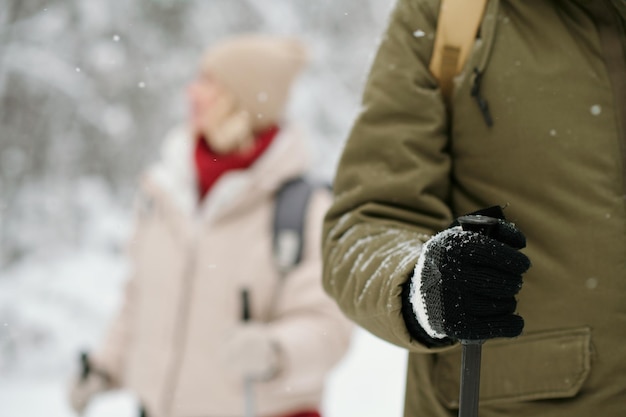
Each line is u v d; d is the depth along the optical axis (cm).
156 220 387
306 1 1484
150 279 380
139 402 378
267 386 351
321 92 1486
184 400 362
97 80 1250
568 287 173
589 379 173
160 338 373
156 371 370
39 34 1211
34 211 1165
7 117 1188
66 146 1216
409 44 186
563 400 174
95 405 718
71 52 1230
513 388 176
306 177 384
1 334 940
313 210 370
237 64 415
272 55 418
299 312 360
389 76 186
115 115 1252
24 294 1006
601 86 174
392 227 177
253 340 344
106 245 1171
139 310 382
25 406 751
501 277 141
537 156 175
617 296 172
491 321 141
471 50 181
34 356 927
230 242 369
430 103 183
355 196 184
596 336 173
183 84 1313
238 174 373
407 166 182
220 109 404
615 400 173
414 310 151
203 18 1349
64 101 1218
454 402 181
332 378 765
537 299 175
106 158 1252
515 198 177
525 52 177
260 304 363
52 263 1117
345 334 361
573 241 173
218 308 364
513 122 176
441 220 182
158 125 1298
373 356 840
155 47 1305
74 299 1015
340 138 1484
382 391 725
